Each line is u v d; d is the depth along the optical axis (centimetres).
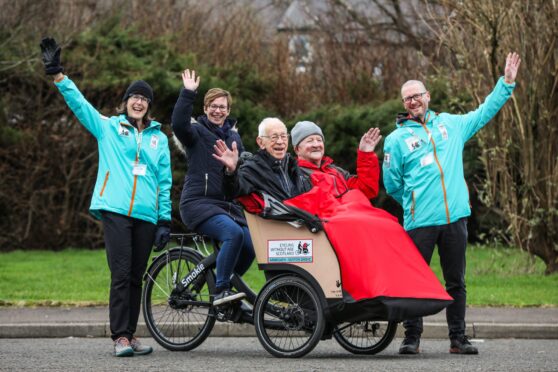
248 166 1348
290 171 1367
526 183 2503
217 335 1689
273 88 3925
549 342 1600
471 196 3391
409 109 1440
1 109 3469
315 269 1300
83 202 3594
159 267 1463
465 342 1418
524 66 2480
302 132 1404
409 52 4253
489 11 2416
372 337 1429
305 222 1305
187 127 1415
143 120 1445
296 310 1327
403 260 1280
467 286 2261
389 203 3525
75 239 3588
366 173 1416
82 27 3891
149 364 1281
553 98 2484
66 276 2450
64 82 1381
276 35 4416
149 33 4206
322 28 4475
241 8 4506
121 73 3531
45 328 1675
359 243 1277
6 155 3484
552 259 2548
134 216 1393
